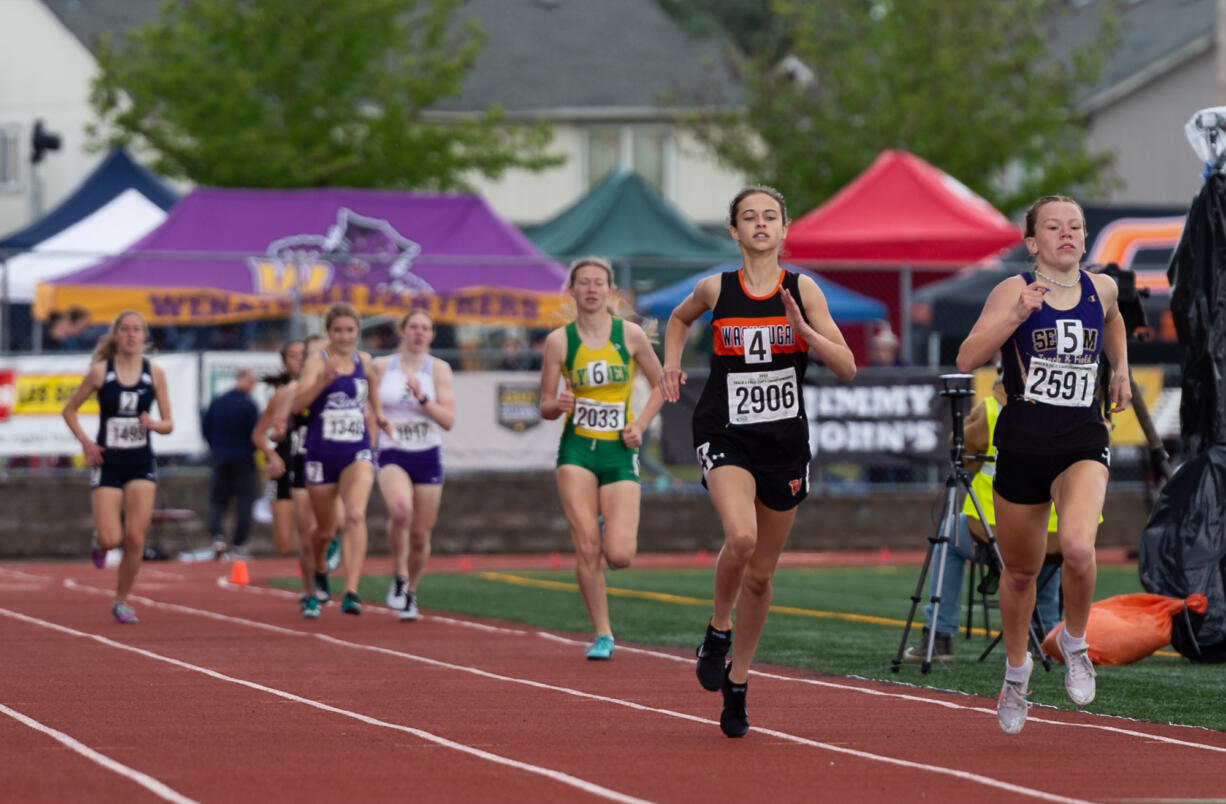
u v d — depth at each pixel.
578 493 27.75
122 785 15.95
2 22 108.44
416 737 19.11
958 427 26.14
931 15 100.12
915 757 17.98
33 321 62.16
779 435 18.56
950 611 27.66
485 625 33.88
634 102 124.00
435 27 99.56
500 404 55.91
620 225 73.56
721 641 19.17
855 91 101.00
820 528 56.91
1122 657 27.09
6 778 16.27
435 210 66.81
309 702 22.02
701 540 57.06
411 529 34.84
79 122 107.88
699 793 15.77
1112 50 104.12
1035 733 19.91
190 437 53.44
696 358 82.38
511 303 62.31
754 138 107.25
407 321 34.66
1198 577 28.53
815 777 16.69
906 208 68.81
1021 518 18.86
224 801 15.23
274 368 54.00
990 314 18.77
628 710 21.56
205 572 49.06
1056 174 100.81
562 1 134.75
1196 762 17.84
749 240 18.55
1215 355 29.73
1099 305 18.81
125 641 30.03
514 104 122.81
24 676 24.67
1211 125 29.64
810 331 18.08
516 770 16.97
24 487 53.69
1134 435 56.44
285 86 95.56
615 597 41.22
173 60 95.75
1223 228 29.84
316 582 37.62
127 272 59.69
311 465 34.44
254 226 64.94
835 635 32.19
